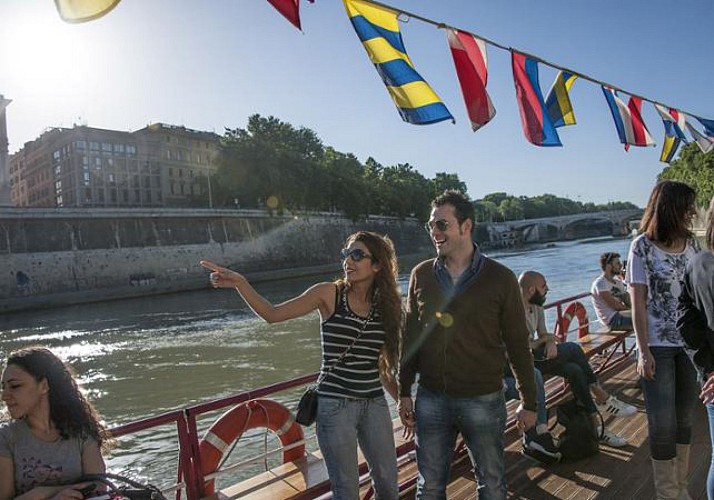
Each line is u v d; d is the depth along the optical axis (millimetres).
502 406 2922
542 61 4305
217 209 67625
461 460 4590
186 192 96312
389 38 3244
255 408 3984
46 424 2576
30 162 102188
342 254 3033
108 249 55625
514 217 170000
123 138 88750
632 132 5480
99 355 25719
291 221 77312
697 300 2682
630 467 4414
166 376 21078
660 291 3291
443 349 2861
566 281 44750
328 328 3016
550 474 4395
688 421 3406
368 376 3008
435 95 3338
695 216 3297
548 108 4766
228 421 3846
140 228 59062
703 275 2617
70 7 2186
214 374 20969
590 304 27797
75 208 53781
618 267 7660
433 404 2918
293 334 28281
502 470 2930
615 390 6621
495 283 2822
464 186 150125
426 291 2932
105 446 2895
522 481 4309
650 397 3350
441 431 2934
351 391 2957
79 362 24375
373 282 3086
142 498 2467
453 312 2832
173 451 12273
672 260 3281
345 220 87250
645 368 3295
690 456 4590
